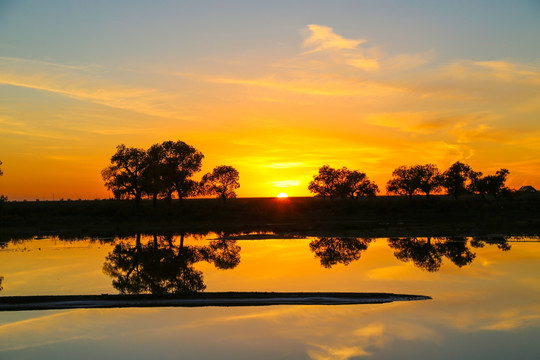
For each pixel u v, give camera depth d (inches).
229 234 2036.2
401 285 863.1
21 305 737.6
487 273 975.6
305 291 821.2
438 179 3555.6
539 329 609.0
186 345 568.4
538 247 1397.6
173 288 884.6
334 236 1819.6
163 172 2822.3
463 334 592.4
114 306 732.7
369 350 546.0
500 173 3221.0
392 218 2615.7
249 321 653.9
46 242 1763.0
